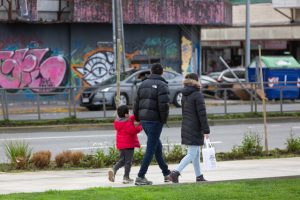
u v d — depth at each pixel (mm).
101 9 86188
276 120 70938
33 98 64312
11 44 84812
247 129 62656
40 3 85250
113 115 67125
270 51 134875
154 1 89938
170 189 27203
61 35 87625
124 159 31344
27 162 37844
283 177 30938
